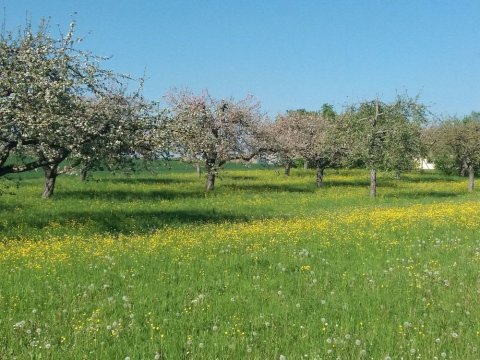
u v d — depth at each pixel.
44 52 21.84
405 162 44.72
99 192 40.34
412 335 8.58
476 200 40.84
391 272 13.37
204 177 61.59
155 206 33.09
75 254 15.90
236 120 49.78
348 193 46.00
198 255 15.62
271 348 7.99
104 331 8.77
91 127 22.00
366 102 45.75
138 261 14.72
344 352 7.80
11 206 30.09
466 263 14.48
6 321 9.27
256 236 19.56
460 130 51.84
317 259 15.32
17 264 14.44
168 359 7.64
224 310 10.02
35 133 20.52
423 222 23.48
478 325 8.95
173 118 25.86
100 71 23.36
